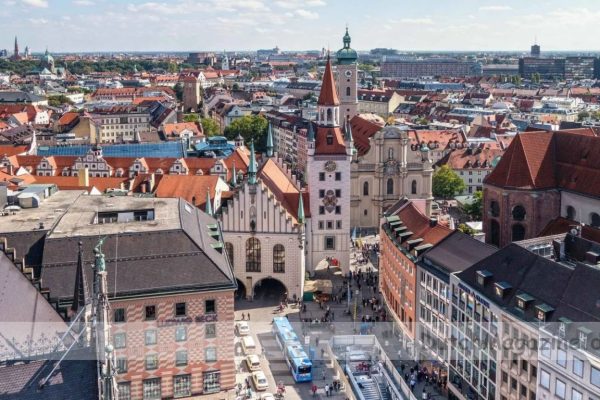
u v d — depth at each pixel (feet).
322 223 536.42
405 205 483.92
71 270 299.58
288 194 540.52
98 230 320.91
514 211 506.48
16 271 256.93
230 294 315.78
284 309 469.16
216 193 558.56
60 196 384.47
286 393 357.41
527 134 515.91
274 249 483.10
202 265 316.81
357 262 571.28
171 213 349.82
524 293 311.47
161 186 565.12
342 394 357.61
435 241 411.95
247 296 488.02
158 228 325.42
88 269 301.63
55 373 198.49
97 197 382.83
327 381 371.76
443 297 372.58
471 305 341.41
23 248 306.35
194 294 311.27
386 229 473.67
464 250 385.29
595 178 481.46
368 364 379.76
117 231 320.09
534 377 294.25
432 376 381.81
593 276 288.51
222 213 481.05
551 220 472.85
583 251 348.38
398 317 437.58
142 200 376.27
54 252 304.30
